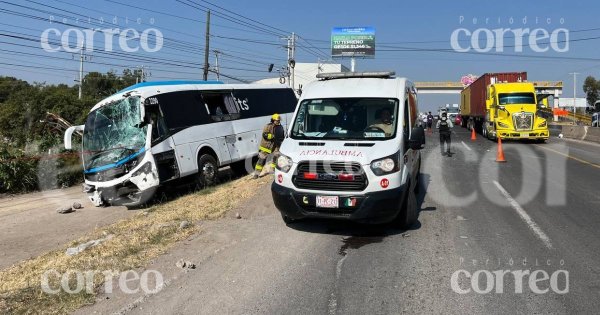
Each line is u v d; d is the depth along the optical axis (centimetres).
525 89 2556
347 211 695
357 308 472
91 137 1229
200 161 1371
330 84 875
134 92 1216
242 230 770
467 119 4066
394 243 688
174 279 555
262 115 1700
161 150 1225
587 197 1005
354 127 789
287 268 588
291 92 1909
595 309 464
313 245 683
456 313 458
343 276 559
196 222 840
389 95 823
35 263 682
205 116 1420
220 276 563
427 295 500
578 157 1767
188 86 1387
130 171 1178
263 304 484
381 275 560
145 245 692
